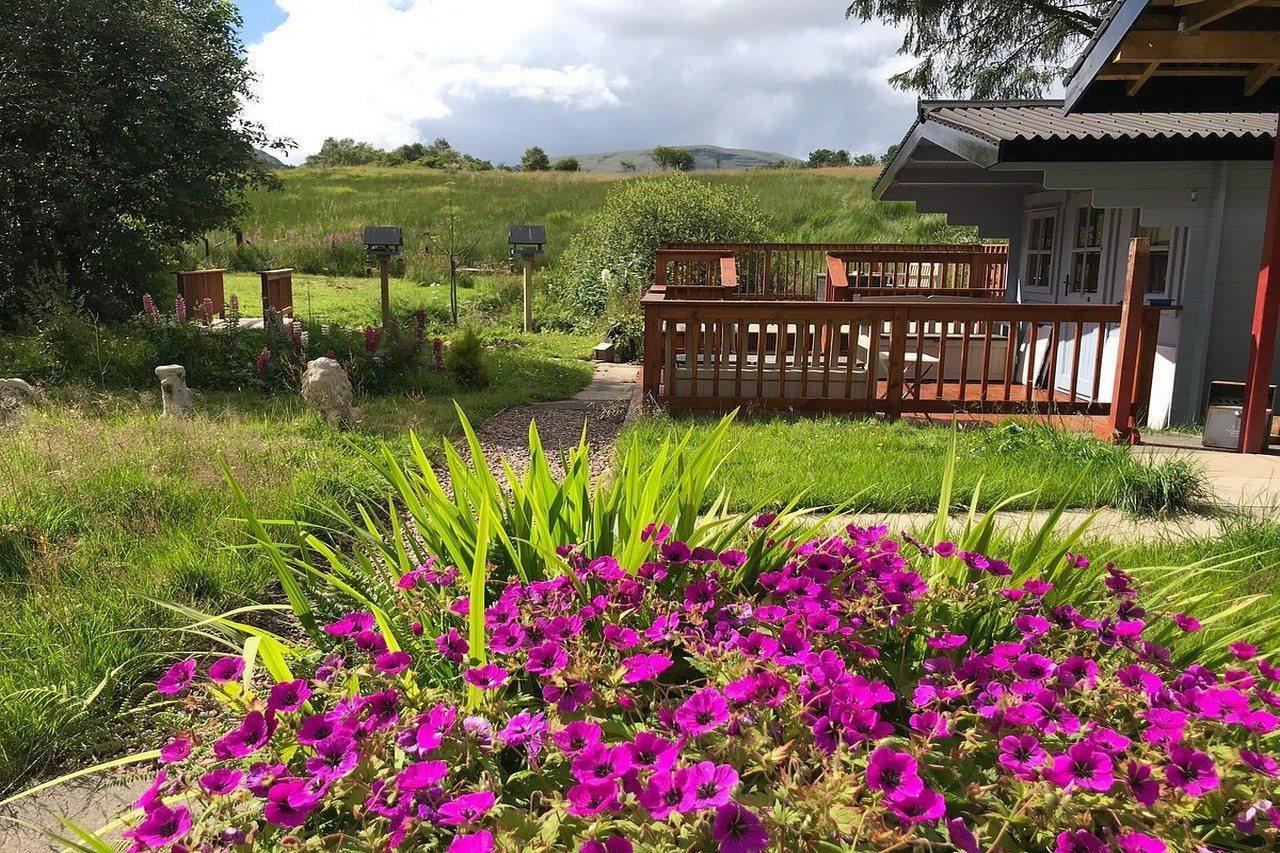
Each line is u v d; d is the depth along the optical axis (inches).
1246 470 250.4
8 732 113.7
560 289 845.2
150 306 456.8
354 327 668.1
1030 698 77.8
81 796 106.2
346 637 102.0
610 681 80.9
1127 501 211.5
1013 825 70.1
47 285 444.5
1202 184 319.0
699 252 512.7
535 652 82.0
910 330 454.6
